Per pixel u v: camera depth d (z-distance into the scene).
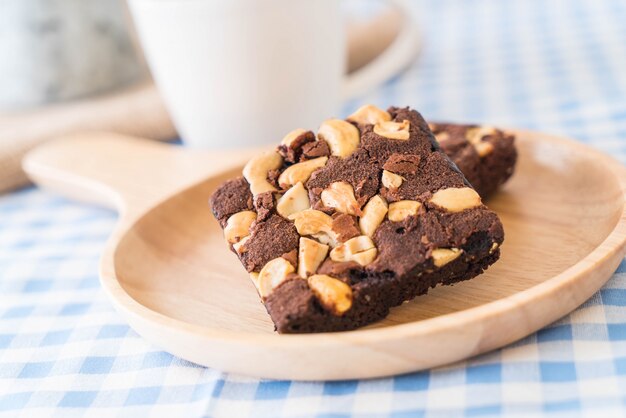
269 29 0.46
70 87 0.57
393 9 0.63
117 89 0.60
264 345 0.32
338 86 0.50
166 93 0.49
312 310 0.34
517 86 0.55
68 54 0.56
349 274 0.34
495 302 0.32
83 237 0.46
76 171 0.49
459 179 0.36
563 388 0.32
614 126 0.48
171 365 0.35
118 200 0.45
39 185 0.52
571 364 0.32
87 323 0.38
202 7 0.45
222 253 0.41
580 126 0.49
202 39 0.46
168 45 0.47
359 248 0.35
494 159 0.42
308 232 0.36
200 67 0.47
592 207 0.40
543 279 0.36
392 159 0.37
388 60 0.55
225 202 0.37
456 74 0.59
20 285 0.42
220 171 0.45
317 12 0.47
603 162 0.41
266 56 0.47
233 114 0.48
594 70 0.55
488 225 0.35
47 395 0.35
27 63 0.55
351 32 0.62
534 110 0.52
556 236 0.39
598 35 0.60
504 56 0.61
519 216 0.41
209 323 0.36
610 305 0.34
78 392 0.35
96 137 0.53
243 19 0.46
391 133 0.37
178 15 0.46
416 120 0.38
